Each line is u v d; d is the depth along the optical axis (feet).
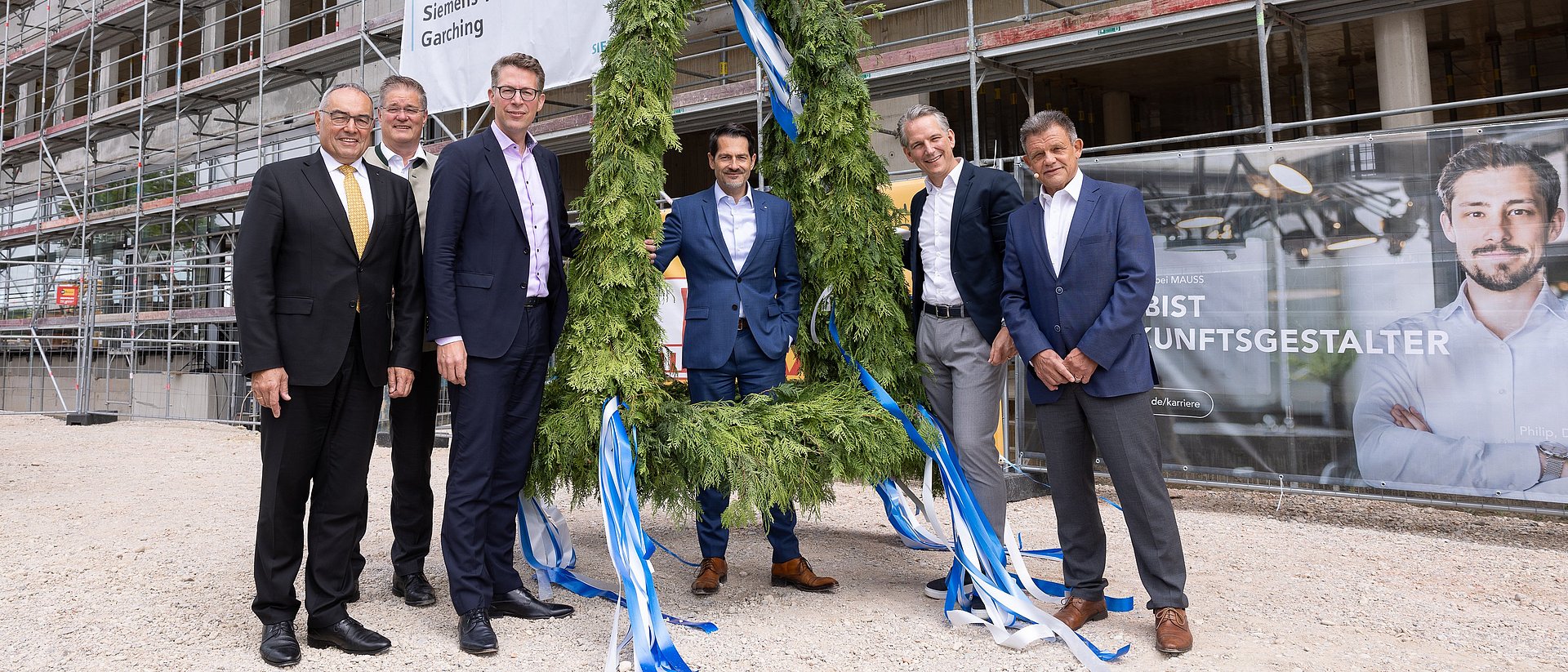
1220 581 13.43
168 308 50.37
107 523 18.45
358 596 11.94
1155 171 19.81
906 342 12.85
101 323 51.60
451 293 10.70
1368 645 10.41
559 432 11.39
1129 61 42.32
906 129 12.27
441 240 10.67
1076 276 10.82
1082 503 11.26
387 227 10.36
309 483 10.26
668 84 12.14
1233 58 42.34
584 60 31.19
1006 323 11.39
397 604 12.28
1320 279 18.20
